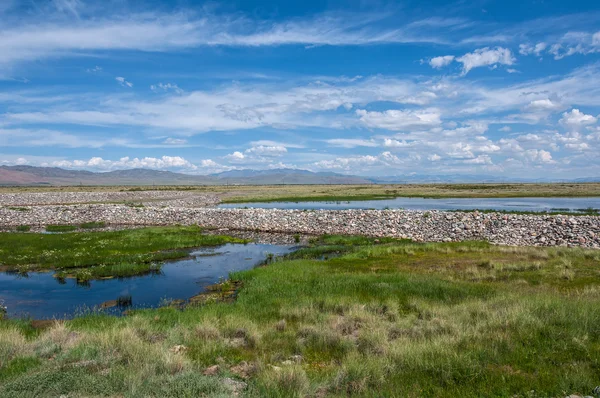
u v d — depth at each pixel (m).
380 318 13.21
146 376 7.93
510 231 34.22
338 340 10.83
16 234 39.16
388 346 10.00
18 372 8.38
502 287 17.19
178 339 11.30
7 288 20.81
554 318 11.23
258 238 39.16
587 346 9.22
